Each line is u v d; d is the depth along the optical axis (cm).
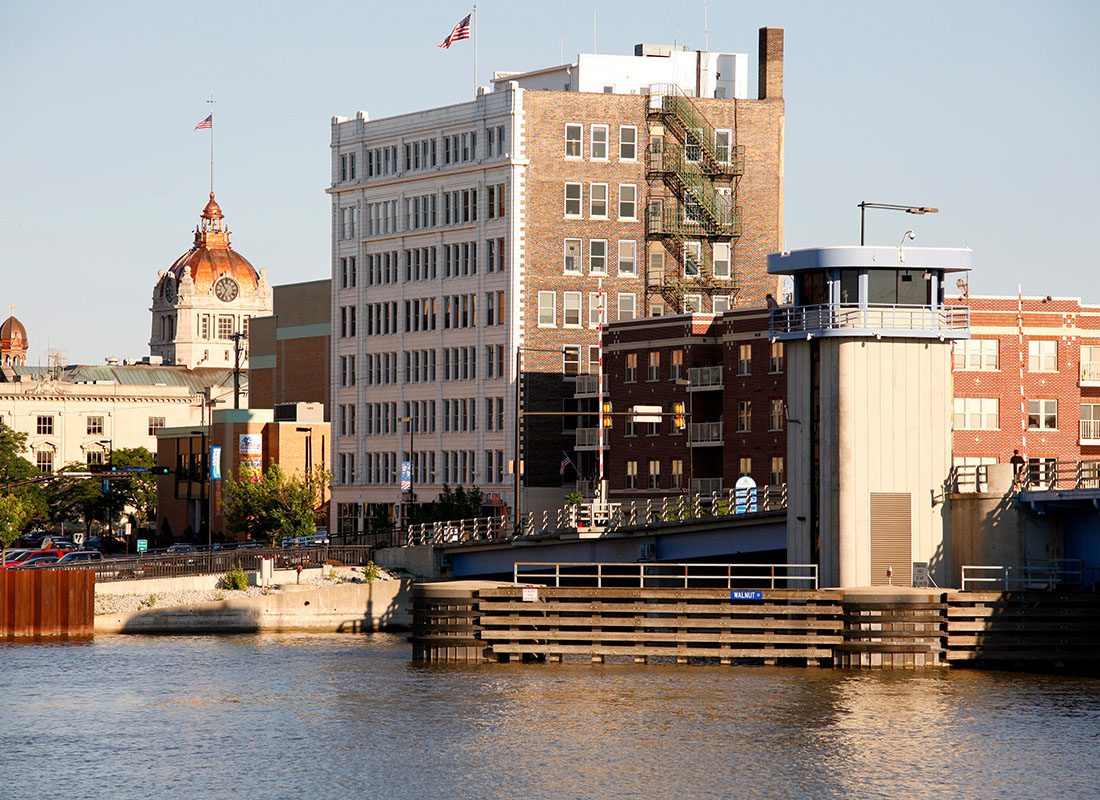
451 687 10962
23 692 10950
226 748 9212
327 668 11906
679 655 11800
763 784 8419
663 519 15450
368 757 8969
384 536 19850
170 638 14188
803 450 12394
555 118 19988
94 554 19075
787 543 13100
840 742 9250
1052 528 12000
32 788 8388
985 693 10619
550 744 9244
